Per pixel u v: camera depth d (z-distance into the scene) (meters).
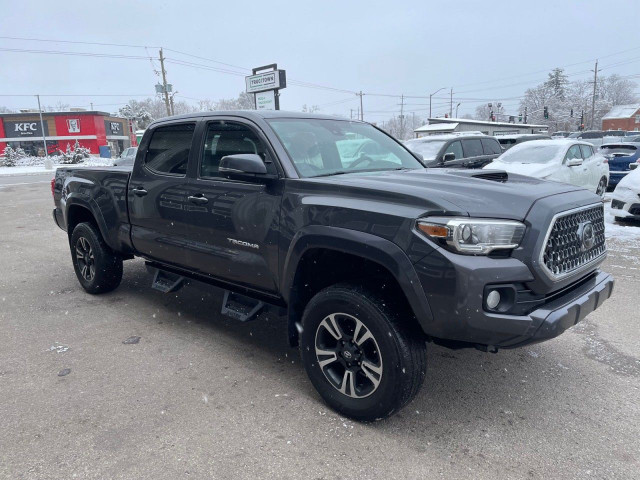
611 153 15.48
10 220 11.66
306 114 4.09
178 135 4.20
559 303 2.77
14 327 4.61
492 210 2.67
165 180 4.18
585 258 3.11
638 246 7.47
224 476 2.54
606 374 3.62
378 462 2.65
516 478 2.53
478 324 2.54
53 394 3.36
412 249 2.64
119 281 5.51
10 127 60.09
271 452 2.74
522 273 2.59
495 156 12.23
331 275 3.40
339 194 3.04
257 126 3.59
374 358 2.92
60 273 6.59
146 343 4.21
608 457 2.68
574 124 91.69
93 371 3.70
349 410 3.01
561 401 3.26
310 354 3.20
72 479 2.53
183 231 4.07
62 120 60.94
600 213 3.39
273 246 3.34
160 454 2.72
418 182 3.06
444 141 11.55
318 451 2.74
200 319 4.79
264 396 3.33
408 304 2.87
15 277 6.40
